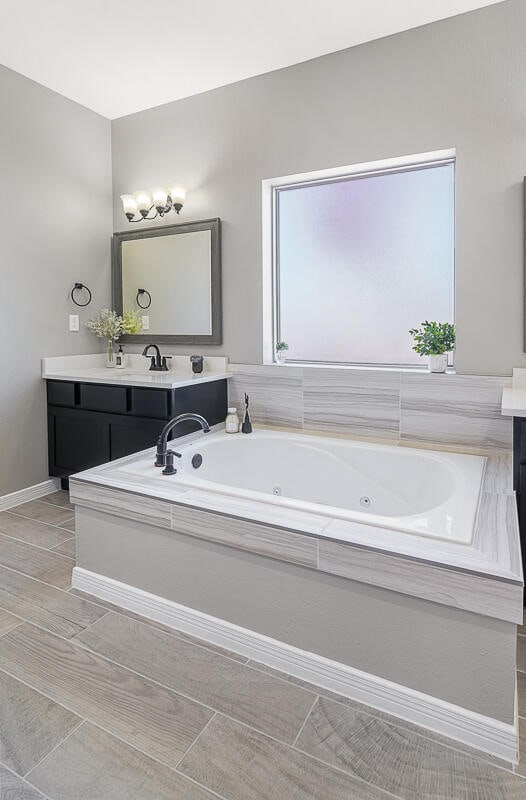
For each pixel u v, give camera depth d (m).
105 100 3.46
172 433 2.88
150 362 3.68
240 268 3.29
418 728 1.47
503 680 1.38
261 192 3.16
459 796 1.25
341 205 3.09
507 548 1.49
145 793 1.26
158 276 3.61
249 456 2.88
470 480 2.11
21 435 3.29
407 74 2.67
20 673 1.69
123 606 2.09
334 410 3.01
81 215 3.59
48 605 2.10
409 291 2.95
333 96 2.88
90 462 3.27
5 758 1.36
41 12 2.51
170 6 2.46
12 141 3.11
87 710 1.53
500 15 2.45
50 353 3.44
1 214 3.07
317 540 1.60
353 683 1.59
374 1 2.42
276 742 1.41
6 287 3.13
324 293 3.18
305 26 2.62
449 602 1.42
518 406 2.01
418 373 2.76
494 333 2.58
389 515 2.58
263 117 3.12
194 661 1.76
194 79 3.17
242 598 1.80
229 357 3.38
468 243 2.60
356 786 1.28
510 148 2.47
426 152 2.66
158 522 1.95
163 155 3.53
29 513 3.15
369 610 1.56
